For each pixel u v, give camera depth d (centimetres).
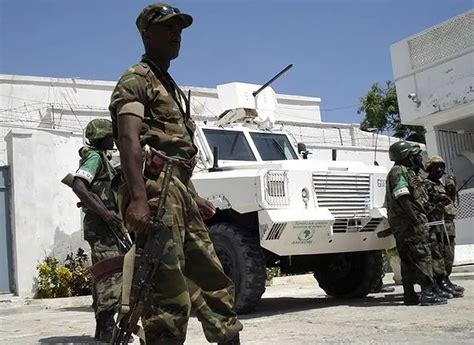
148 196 264
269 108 856
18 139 1205
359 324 516
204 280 289
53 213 1248
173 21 285
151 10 284
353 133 1956
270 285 1208
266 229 601
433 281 627
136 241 260
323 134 1903
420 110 1374
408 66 1398
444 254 686
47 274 1160
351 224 664
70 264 1205
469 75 1273
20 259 1173
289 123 1841
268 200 605
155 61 286
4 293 1173
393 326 491
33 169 1213
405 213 625
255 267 625
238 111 802
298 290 1016
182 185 275
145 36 287
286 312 646
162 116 274
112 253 486
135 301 251
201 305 288
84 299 1091
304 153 823
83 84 1614
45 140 1244
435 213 674
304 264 763
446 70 1318
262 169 623
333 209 652
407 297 641
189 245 285
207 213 310
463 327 468
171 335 259
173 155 274
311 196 638
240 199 616
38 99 1555
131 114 262
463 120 1380
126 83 269
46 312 941
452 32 1306
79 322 724
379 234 686
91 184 497
